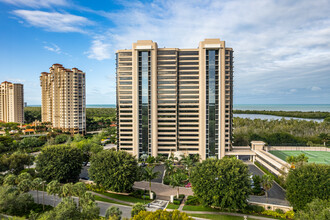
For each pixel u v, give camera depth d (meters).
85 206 47.53
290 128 178.50
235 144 137.00
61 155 74.31
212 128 106.56
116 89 112.19
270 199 64.12
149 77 108.31
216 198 51.84
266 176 59.59
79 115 178.38
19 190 55.19
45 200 62.84
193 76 109.62
